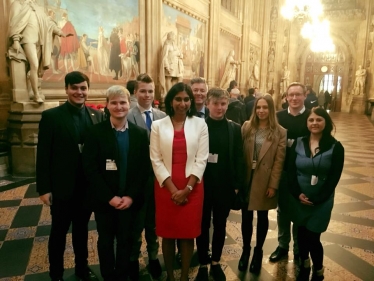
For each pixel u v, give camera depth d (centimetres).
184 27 1130
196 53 1245
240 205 282
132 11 846
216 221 271
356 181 591
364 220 412
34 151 551
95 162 229
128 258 239
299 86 295
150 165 272
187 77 1181
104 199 224
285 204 295
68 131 233
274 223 402
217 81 1470
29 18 529
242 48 1767
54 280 250
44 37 550
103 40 751
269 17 2158
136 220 271
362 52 2284
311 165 252
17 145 554
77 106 239
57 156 234
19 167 553
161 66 936
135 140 234
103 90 756
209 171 262
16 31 523
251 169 281
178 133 240
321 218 251
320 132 256
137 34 877
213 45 1367
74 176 237
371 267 300
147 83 275
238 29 1698
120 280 236
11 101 575
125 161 235
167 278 256
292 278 280
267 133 278
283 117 306
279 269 295
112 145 229
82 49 692
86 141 229
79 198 250
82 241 262
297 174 263
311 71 2572
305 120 278
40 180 232
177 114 241
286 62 2495
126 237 235
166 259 251
